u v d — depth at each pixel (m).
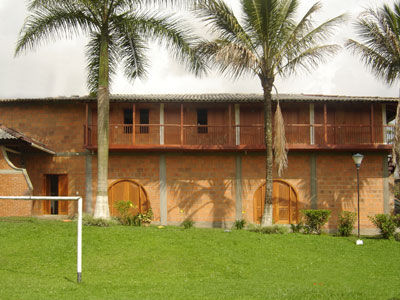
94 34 15.51
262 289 8.07
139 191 17.80
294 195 17.81
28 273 9.23
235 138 17.81
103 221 13.56
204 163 17.84
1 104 18.30
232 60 13.38
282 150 14.12
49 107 18.30
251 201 17.69
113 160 17.91
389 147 17.06
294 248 12.16
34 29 14.20
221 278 9.28
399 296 7.79
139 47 16.02
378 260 11.40
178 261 10.48
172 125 17.16
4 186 15.86
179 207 17.66
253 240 12.68
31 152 18.09
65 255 10.62
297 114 18.45
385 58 16.28
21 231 12.50
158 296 7.40
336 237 14.34
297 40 14.57
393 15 15.73
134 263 10.23
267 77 14.61
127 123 18.56
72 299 6.99
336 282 9.04
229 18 14.00
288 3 14.48
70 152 18.06
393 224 14.66
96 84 16.12
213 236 12.84
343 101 17.06
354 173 17.84
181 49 14.23
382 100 17.17
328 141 18.17
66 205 17.97
